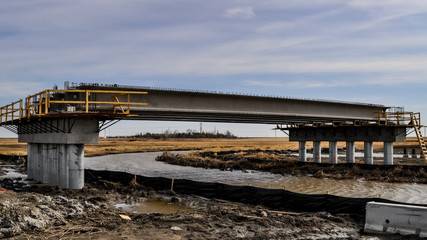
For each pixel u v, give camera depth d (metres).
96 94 27.03
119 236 12.96
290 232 13.95
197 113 32.94
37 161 31.06
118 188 24.31
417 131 39.62
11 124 34.19
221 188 21.34
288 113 38.47
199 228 14.16
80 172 24.14
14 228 12.94
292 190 27.31
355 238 13.30
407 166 35.22
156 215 16.34
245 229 14.27
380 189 27.64
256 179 34.03
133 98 29.08
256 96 35.41
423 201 22.70
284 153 79.94
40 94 23.45
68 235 12.97
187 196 21.98
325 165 41.78
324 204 17.58
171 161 55.81
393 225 13.71
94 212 16.75
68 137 23.44
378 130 42.38
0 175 35.47
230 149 91.50
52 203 16.45
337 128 45.81
